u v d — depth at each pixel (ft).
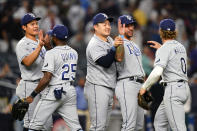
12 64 161.17
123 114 89.97
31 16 93.97
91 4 203.21
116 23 164.04
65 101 90.07
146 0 209.15
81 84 134.92
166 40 89.86
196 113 140.56
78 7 195.31
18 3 185.68
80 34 176.45
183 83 88.12
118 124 130.21
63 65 89.45
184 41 195.62
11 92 139.85
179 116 87.15
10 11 176.76
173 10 212.23
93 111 91.50
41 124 89.45
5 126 127.75
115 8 191.52
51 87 89.35
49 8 183.42
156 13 205.87
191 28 206.69
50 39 95.40
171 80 87.86
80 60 163.94
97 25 91.97
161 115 91.09
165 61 86.79
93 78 91.35
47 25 140.15
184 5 221.25
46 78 87.71
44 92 89.86
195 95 142.20
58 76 89.30
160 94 126.11
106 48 91.20
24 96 93.25
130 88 89.97
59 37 90.12
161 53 87.35
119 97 90.33
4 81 147.13
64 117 90.74
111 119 129.90
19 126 125.80
